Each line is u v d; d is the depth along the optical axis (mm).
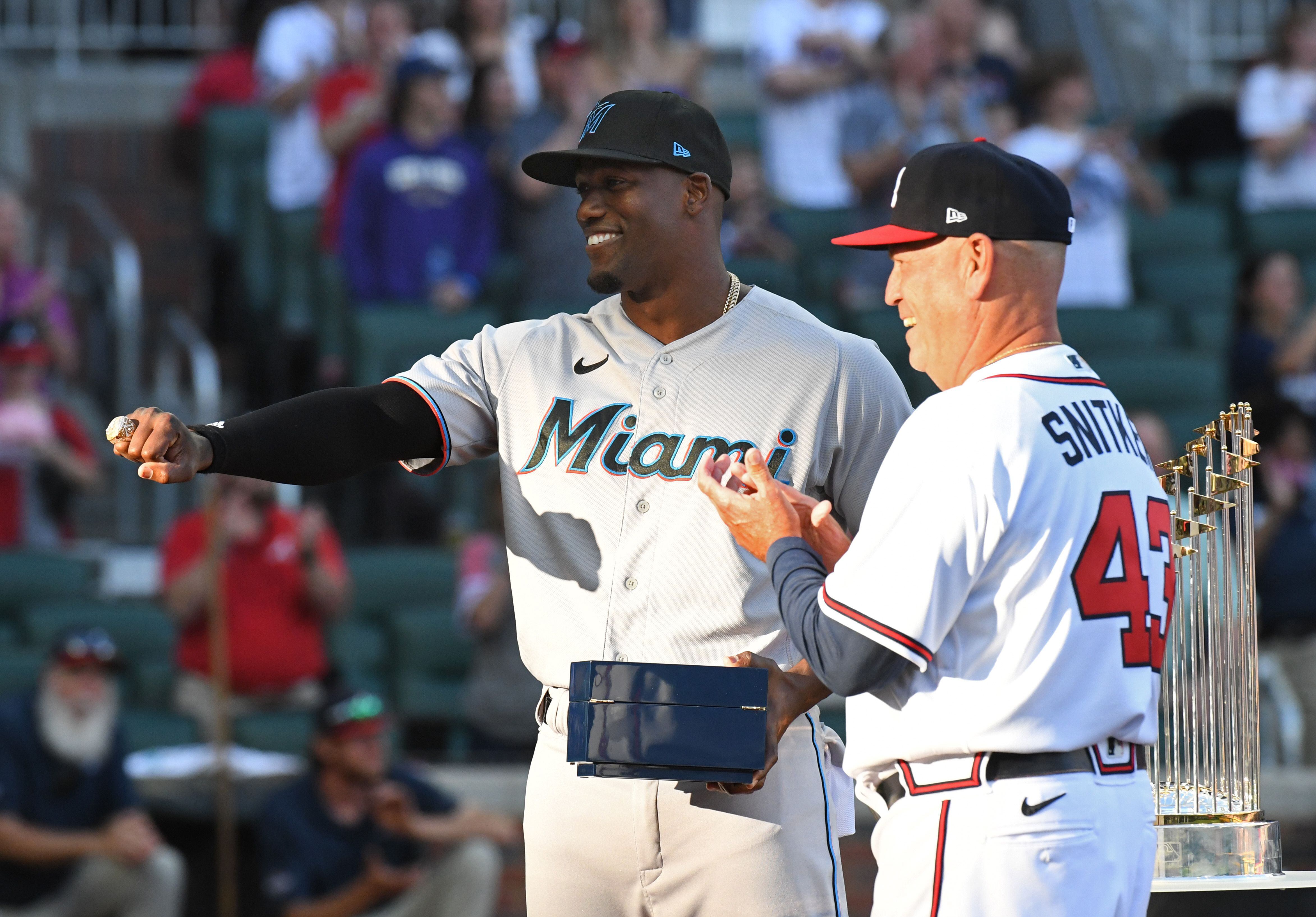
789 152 32219
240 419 8242
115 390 30188
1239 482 9250
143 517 29578
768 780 8578
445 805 19062
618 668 7957
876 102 30609
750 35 42250
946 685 7578
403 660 23547
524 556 8953
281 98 30781
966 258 7852
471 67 31828
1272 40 36312
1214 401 27109
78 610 23750
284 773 20109
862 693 7773
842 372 8883
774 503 8125
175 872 18953
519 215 27766
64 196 31578
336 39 31906
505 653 21625
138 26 39000
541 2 38656
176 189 36406
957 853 7531
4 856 18266
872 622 7422
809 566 7949
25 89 36438
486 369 9148
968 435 7500
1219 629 9367
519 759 21453
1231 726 9273
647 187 8633
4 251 26797
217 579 19344
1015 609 7492
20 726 18547
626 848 8656
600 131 8633
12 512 25625
